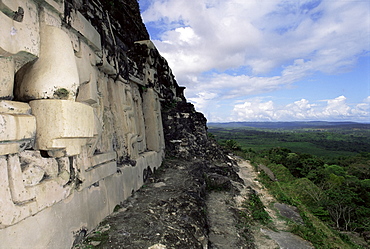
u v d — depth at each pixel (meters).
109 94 5.41
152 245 3.40
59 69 2.79
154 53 9.59
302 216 8.34
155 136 8.76
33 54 2.66
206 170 10.27
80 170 3.29
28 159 2.45
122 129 5.70
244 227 6.43
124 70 6.20
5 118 2.10
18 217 2.11
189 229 4.23
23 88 2.72
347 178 22.91
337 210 13.28
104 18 5.08
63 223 2.84
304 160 25.00
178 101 14.05
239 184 10.52
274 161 24.92
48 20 2.91
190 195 5.96
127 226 3.90
